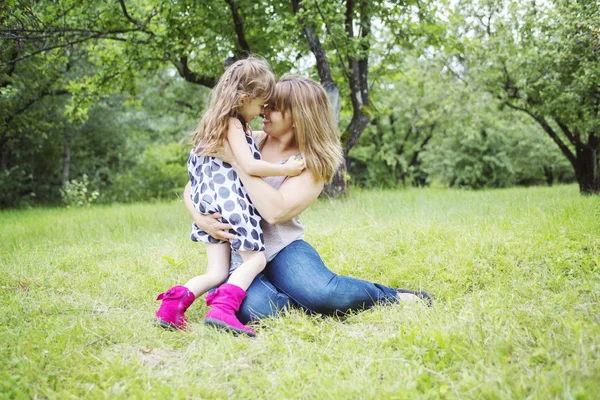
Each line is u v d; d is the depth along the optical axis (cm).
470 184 2009
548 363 198
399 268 359
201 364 221
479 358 208
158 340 250
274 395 193
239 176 275
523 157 2030
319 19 783
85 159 1950
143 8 896
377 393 188
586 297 289
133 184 1870
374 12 870
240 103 273
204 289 277
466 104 1307
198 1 800
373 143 2308
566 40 775
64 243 536
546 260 352
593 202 593
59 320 277
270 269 294
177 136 2167
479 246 388
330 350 233
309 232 492
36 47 977
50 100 1542
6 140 1527
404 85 1908
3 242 557
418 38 962
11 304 306
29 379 205
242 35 848
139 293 334
